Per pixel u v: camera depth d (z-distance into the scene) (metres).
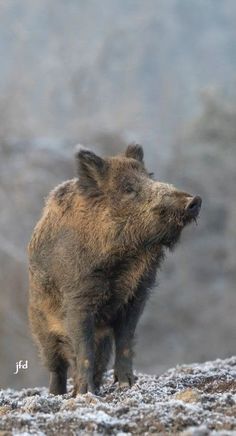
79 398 28.88
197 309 128.88
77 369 33.47
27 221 113.62
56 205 34.41
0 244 103.62
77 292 33.50
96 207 33.50
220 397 28.56
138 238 33.09
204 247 136.75
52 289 34.38
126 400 28.23
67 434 24.95
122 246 33.19
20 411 28.06
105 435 24.97
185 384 34.44
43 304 34.88
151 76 167.50
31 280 35.38
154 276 34.44
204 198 144.00
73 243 33.53
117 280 33.66
